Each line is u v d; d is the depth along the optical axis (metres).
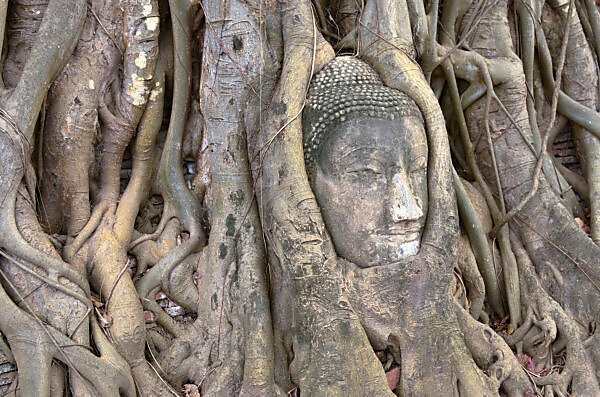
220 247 2.11
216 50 2.13
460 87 2.47
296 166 2.03
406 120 2.05
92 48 2.18
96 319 1.98
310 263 1.99
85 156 2.17
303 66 2.09
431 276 2.03
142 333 2.03
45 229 2.12
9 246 1.94
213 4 2.13
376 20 2.16
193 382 2.05
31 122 2.01
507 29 2.49
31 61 2.03
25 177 2.02
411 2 2.31
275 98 2.08
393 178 2.02
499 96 2.45
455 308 2.12
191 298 2.14
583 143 2.56
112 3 2.19
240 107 2.13
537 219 2.36
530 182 2.38
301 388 1.94
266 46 2.14
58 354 1.88
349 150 2.02
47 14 2.06
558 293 2.29
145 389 1.99
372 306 2.02
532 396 2.04
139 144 2.24
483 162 2.47
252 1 2.13
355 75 2.10
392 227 2.02
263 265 2.08
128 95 2.20
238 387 1.99
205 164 2.25
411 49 2.19
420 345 2.01
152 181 2.27
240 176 2.12
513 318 2.28
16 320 1.88
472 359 2.01
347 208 2.02
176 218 2.23
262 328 2.01
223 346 2.04
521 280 2.33
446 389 1.98
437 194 2.09
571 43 2.62
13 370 1.93
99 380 1.89
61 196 2.15
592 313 2.23
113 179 2.21
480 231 2.31
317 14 2.36
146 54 2.19
